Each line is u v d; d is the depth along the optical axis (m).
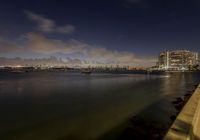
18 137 16.02
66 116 22.78
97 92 47.62
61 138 15.31
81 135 15.57
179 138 6.35
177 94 41.91
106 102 32.09
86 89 55.28
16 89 56.31
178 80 105.06
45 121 20.72
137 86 65.19
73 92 47.94
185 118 8.64
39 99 36.94
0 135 16.58
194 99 14.11
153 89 54.72
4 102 33.84
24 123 20.17
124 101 32.66
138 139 13.30
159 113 21.89
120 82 86.19
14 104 31.80
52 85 69.88
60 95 42.41
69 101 34.09
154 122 17.86
